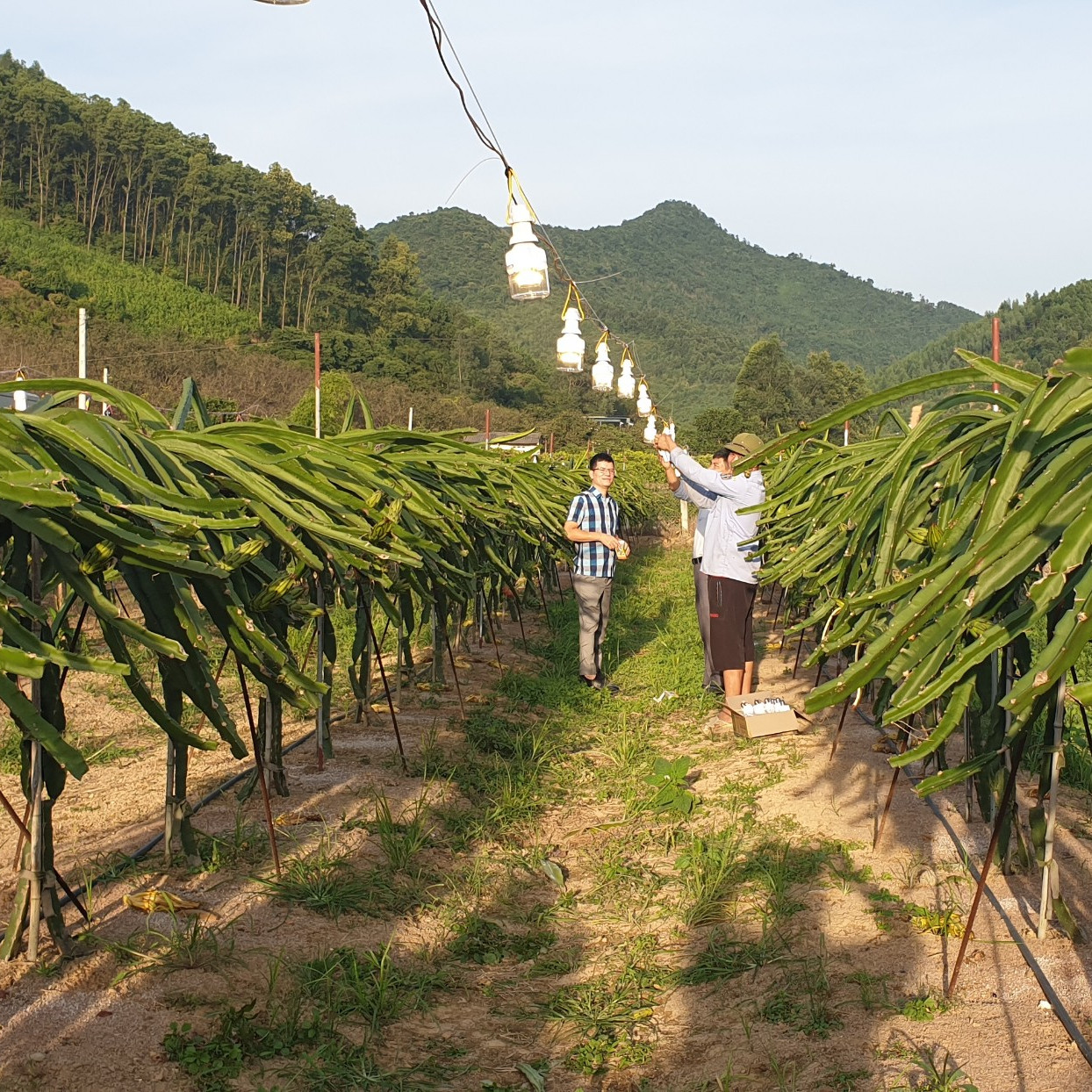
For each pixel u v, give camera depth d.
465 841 4.15
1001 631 2.30
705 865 3.87
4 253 96.56
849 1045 2.56
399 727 5.76
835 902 3.47
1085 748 4.87
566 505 8.71
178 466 2.98
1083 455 2.08
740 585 6.19
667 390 163.75
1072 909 3.24
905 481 3.21
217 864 3.60
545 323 176.62
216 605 2.82
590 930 3.51
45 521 2.30
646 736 6.05
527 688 6.96
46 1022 2.58
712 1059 2.61
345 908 3.41
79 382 3.10
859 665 2.28
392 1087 2.47
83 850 3.75
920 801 4.35
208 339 94.88
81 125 123.19
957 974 2.75
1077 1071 2.37
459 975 3.14
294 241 123.44
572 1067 2.62
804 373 86.69
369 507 3.54
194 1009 2.69
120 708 5.95
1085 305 153.12
